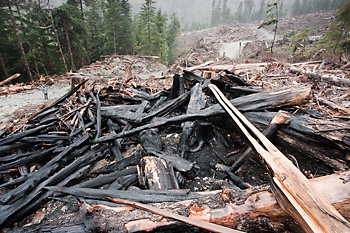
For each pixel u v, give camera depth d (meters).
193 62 22.81
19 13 16.62
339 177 1.55
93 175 3.40
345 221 1.04
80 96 6.24
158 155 3.47
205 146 3.95
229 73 4.62
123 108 5.41
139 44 33.12
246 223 1.59
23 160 3.49
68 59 22.55
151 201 2.19
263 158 1.60
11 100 9.48
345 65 10.20
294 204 1.16
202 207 1.71
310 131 2.46
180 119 3.65
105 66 19.30
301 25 46.25
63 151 3.62
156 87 8.41
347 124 2.46
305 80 7.93
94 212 1.88
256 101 3.40
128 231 1.62
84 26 20.52
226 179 3.02
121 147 4.23
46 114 5.23
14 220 2.46
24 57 16.19
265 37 40.75
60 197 2.77
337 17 15.17
